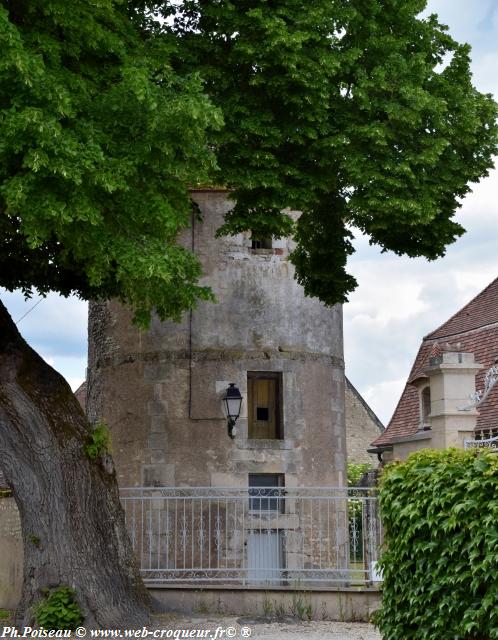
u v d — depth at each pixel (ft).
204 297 42.16
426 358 81.56
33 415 42.50
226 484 61.31
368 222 51.26
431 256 51.75
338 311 67.77
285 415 63.16
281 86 44.47
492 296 81.20
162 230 38.73
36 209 34.60
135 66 38.86
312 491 62.85
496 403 64.64
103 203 37.22
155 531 60.39
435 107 46.06
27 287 48.01
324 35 45.78
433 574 28.09
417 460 30.07
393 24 49.67
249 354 63.21
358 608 46.32
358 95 45.14
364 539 48.83
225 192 64.03
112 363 64.90
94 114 38.22
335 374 66.18
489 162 49.73
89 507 42.88
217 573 59.36
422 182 47.14
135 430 62.90
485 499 26.81
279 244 64.90
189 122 36.86
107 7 38.68
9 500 52.95
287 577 54.24
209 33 46.70
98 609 41.73
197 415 62.18
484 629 26.32
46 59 38.11
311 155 45.65
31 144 34.30
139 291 40.75
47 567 41.83
